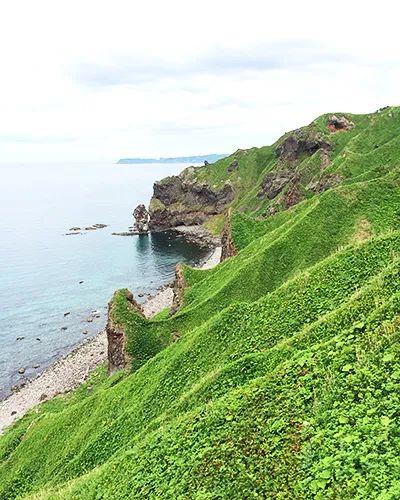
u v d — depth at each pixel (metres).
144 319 54.06
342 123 163.12
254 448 14.79
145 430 24.41
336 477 11.09
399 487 9.58
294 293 30.89
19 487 34.50
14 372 72.38
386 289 20.33
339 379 15.30
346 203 50.38
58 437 38.09
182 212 199.62
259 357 23.05
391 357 14.43
